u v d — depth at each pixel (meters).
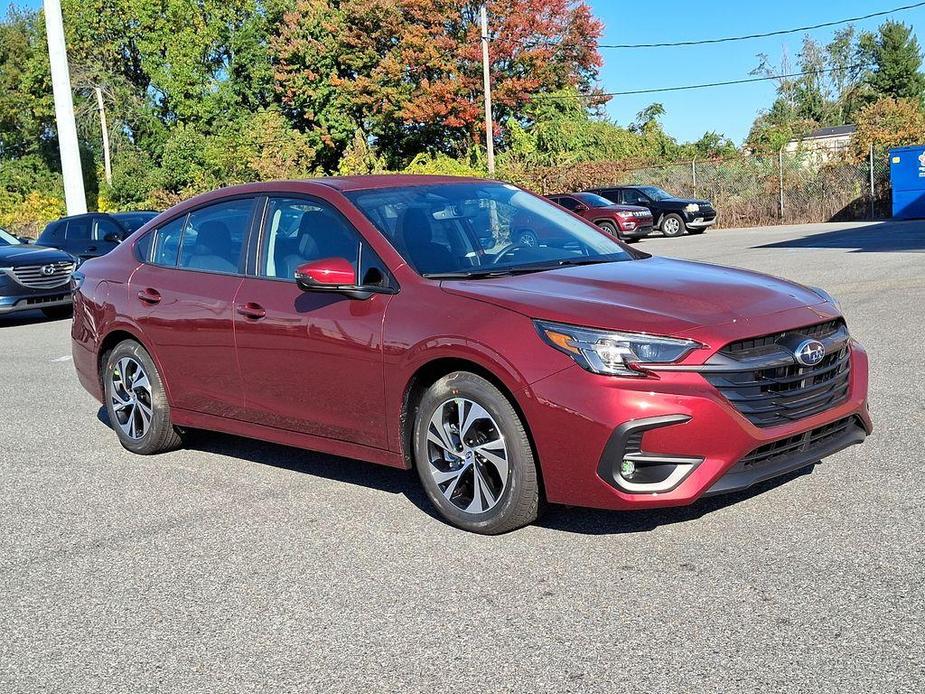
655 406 3.83
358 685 3.11
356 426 4.77
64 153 24.06
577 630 3.38
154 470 5.78
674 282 4.44
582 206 27.33
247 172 46.09
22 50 60.88
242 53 52.22
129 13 53.34
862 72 84.88
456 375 4.33
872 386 6.65
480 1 42.41
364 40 45.56
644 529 4.27
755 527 4.20
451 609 3.62
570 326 4.00
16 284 13.63
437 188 5.40
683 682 2.97
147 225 6.27
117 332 6.08
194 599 3.88
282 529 4.63
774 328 4.07
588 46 43.69
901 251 15.77
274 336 5.04
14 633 3.67
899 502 4.39
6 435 6.84
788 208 30.11
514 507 4.20
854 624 3.26
